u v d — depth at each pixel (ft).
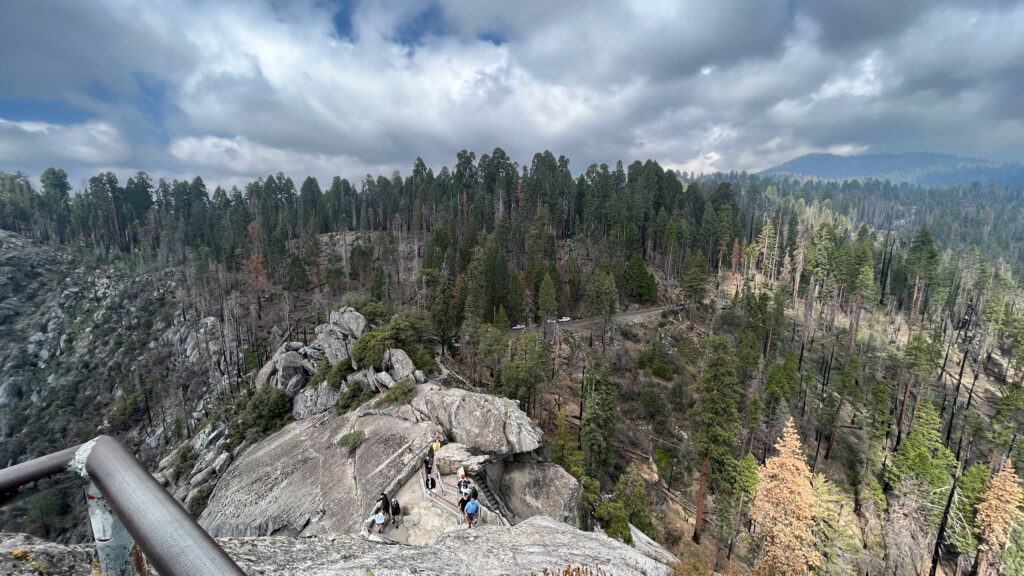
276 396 177.06
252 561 30.04
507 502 97.96
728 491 143.23
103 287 337.52
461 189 440.04
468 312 219.41
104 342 296.51
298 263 301.84
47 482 9.32
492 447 101.19
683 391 219.00
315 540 36.81
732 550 140.97
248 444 166.20
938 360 228.22
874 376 244.63
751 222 447.83
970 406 224.74
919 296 302.66
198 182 495.00
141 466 8.71
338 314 192.85
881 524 161.27
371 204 490.90
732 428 133.49
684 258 328.90
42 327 306.96
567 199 408.87
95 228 397.80
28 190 422.00
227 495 133.18
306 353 195.42
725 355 134.41
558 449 132.57
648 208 374.84
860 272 272.92
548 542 49.98
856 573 144.56
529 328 255.09
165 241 383.86
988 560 139.64
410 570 34.37
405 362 150.82
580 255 325.62
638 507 136.98
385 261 347.56
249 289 328.90
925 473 159.74
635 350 251.60
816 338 281.54
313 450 132.77
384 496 75.87
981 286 299.79
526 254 317.01
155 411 254.47
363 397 151.33
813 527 124.88
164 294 331.36
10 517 149.69
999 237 586.86
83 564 19.44
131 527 7.22
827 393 221.46
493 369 209.67
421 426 112.88
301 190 486.79
